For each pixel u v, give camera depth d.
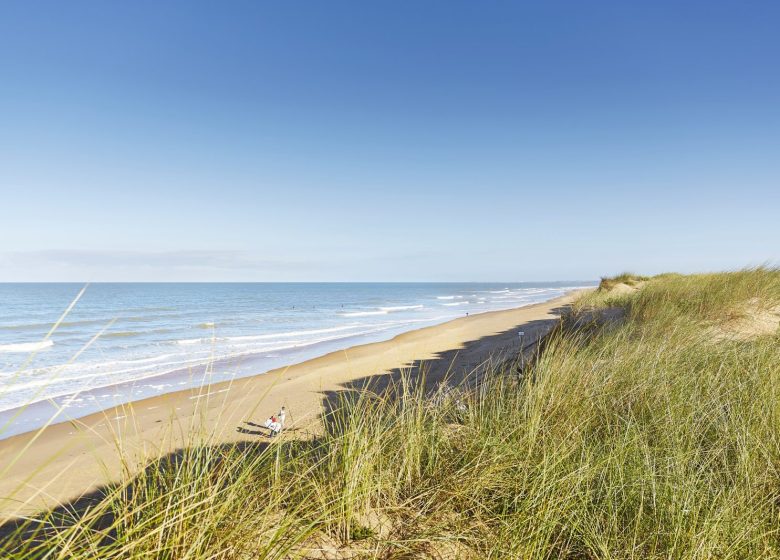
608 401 4.26
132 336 27.80
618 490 2.73
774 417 3.54
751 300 10.24
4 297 77.50
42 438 8.89
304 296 97.94
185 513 2.06
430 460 3.24
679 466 2.77
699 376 4.77
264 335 27.78
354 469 2.72
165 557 1.89
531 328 22.00
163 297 82.25
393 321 38.00
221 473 2.46
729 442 3.30
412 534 2.47
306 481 2.80
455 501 2.80
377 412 3.79
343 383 12.65
